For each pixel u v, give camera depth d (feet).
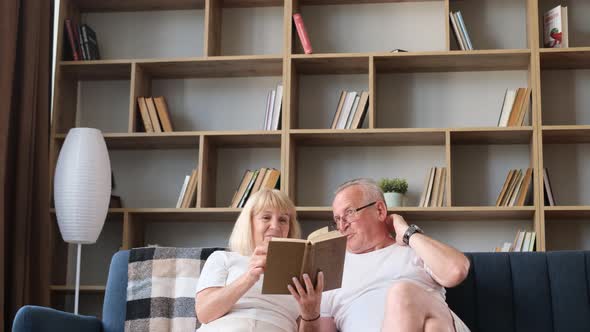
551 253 8.86
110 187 13.48
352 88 14.69
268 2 15.02
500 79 14.44
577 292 8.64
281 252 7.41
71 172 13.12
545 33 13.98
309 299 7.58
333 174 14.44
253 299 8.20
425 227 14.12
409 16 14.76
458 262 8.18
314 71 14.60
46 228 13.19
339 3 14.92
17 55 13.02
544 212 13.12
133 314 9.18
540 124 13.25
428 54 13.64
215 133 13.80
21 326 8.27
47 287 13.10
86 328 9.05
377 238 8.99
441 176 13.53
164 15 15.28
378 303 8.37
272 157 14.69
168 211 13.66
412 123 14.44
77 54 14.48
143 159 14.97
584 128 13.14
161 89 15.11
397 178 14.28
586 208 12.85
